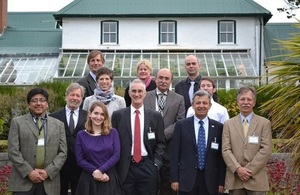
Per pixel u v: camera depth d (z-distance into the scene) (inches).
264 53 1280.8
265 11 1239.5
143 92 320.8
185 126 315.6
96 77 344.8
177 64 1135.0
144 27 1253.7
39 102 307.0
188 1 1278.3
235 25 1248.2
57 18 1253.1
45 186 300.8
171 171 314.2
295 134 299.6
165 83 349.1
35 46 1312.7
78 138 309.6
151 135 317.1
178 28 1253.1
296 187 341.7
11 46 1318.9
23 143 304.0
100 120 307.7
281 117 305.6
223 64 1120.8
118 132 317.4
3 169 415.5
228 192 338.6
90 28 1253.7
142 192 313.4
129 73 1083.3
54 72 1095.0
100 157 305.0
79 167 324.5
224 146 304.3
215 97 373.4
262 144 300.5
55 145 307.4
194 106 314.0
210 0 1275.8
